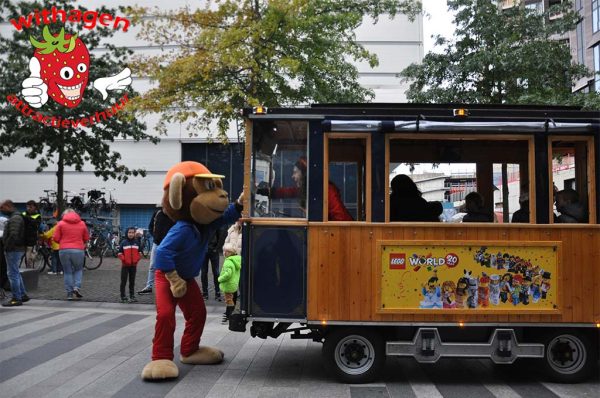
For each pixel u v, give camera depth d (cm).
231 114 1253
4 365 618
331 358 560
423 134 574
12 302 1037
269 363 640
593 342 571
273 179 572
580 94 1220
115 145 2481
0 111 1652
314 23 1256
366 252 562
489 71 1260
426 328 554
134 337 768
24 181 2578
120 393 520
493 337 555
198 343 642
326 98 1305
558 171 595
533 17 1279
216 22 1306
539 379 584
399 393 528
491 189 603
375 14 1352
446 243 559
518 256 562
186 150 2456
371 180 569
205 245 620
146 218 2495
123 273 1083
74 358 650
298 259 563
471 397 518
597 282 564
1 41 1733
